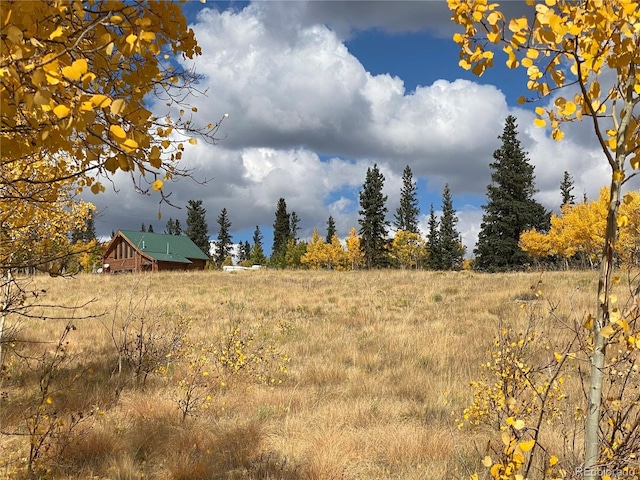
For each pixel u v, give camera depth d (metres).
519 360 4.57
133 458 4.52
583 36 1.60
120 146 1.43
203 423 5.54
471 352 9.05
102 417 5.42
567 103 1.62
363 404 6.14
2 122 1.39
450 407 6.10
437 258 60.25
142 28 1.49
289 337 11.16
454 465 4.32
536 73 1.67
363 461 4.65
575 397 5.26
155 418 5.61
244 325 12.31
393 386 7.31
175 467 4.32
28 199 2.47
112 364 8.18
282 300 17.17
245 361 8.16
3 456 4.30
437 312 13.98
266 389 7.16
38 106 1.23
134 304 15.91
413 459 4.59
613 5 1.52
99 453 4.64
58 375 7.12
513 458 2.09
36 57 1.25
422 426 5.43
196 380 7.06
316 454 4.60
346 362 9.16
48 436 4.60
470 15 1.72
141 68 1.77
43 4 1.27
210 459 4.62
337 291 19.47
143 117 1.53
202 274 29.02
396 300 16.52
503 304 13.77
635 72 1.60
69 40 1.45
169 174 2.02
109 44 1.31
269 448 4.96
